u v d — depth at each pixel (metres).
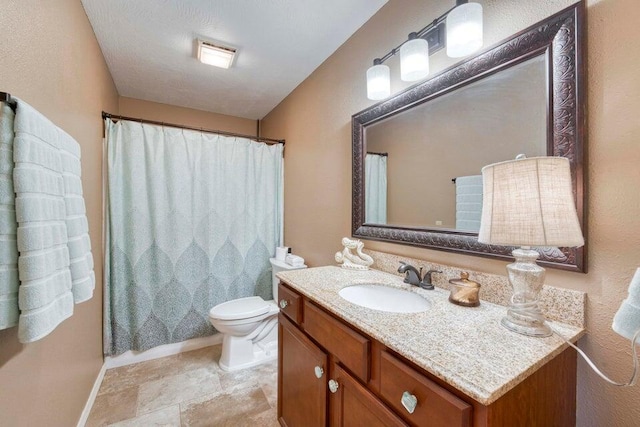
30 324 0.76
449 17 1.06
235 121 3.42
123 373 2.02
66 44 1.32
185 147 2.37
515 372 0.61
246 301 2.30
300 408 1.26
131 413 1.61
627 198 0.74
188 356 2.28
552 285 0.89
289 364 1.38
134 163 2.17
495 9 1.06
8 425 0.82
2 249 0.73
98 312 1.92
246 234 2.66
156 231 2.24
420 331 0.80
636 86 0.73
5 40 0.82
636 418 0.73
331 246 2.04
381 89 1.44
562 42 0.85
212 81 2.48
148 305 2.21
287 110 2.77
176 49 2.01
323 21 1.72
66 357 1.29
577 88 0.82
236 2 1.57
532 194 0.71
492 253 1.03
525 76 0.96
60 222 0.93
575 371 0.81
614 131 0.76
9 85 0.84
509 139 1.00
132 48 2.00
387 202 1.55
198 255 2.42
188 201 2.38
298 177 2.54
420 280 1.24
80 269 1.05
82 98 1.56
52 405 1.13
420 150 1.36
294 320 1.31
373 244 1.67
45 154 0.86
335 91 2.01
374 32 1.66
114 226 2.09
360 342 0.87
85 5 1.57
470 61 1.12
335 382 1.00
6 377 0.81
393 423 0.74
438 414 0.62
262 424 1.54
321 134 2.18
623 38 0.75
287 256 2.45
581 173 0.81
